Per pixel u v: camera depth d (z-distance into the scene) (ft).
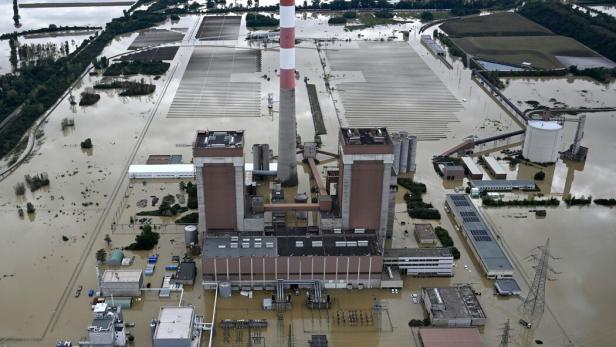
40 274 469.98
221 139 481.46
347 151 465.06
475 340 398.01
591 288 463.42
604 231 543.80
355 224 497.87
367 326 421.18
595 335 414.62
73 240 516.32
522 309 439.22
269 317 429.79
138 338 407.23
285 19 541.34
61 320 421.18
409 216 563.48
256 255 447.01
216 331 414.41
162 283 461.78
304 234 490.90
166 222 545.85
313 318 428.56
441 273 477.77
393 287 462.60
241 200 485.56
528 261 495.82
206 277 451.53
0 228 531.09
